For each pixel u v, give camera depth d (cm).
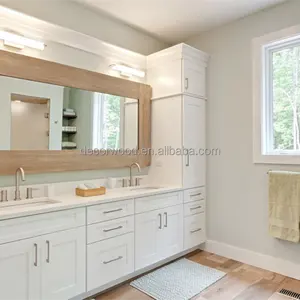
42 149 243
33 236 188
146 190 284
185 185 307
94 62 283
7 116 224
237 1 266
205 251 332
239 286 247
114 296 231
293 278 262
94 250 223
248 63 297
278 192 265
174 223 294
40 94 242
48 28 245
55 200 227
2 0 228
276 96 286
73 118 264
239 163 305
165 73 318
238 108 305
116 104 298
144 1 266
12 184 230
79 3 271
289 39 269
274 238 278
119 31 311
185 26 318
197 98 321
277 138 285
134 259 254
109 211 235
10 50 228
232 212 311
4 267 175
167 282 254
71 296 208
